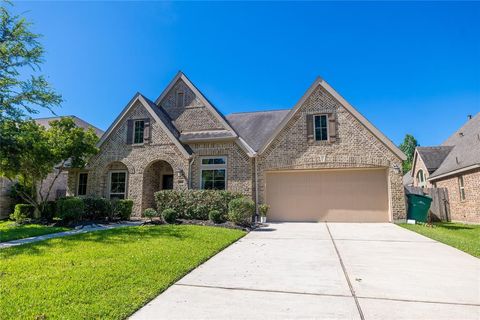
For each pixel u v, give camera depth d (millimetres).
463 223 17516
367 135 15016
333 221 15000
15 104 13031
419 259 7051
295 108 15883
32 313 3713
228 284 5199
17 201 17125
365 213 14805
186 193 14969
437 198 19156
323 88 15812
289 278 5555
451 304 4289
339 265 6512
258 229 12484
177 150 16219
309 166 15328
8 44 13031
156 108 17672
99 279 5047
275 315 3895
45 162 13180
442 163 23109
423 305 4250
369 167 14836
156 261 6277
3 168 12906
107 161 17203
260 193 15578
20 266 5801
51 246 7758
